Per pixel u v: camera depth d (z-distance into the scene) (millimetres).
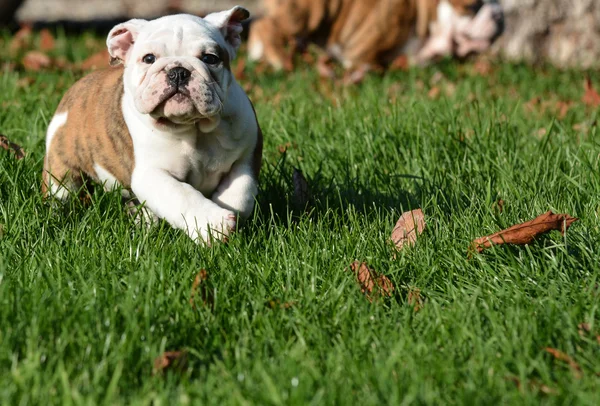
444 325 2965
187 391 2539
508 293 3236
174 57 3672
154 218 4082
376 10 9383
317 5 9398
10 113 5645
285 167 4902
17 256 3566
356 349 2836
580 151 4879
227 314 3105
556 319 3000
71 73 6832
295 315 3074
